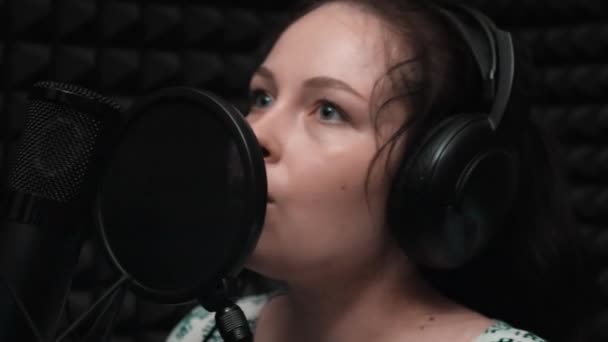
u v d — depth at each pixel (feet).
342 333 2.30
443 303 2.40
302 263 2.09
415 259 2.17
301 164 2.04
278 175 2.03
